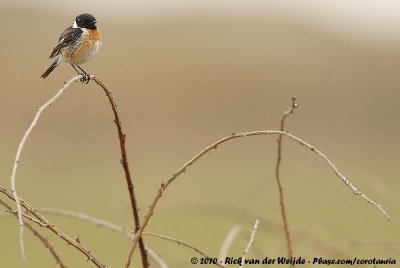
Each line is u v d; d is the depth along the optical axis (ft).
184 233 35.70
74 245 11.98
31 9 104.12
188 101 87.81
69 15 105.40
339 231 20.06
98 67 89.35
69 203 49.01
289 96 89.76
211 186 54.70
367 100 88.53
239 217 17.52
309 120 86.63
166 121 84.84
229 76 91.61
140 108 85.71
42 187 55.67
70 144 76.64
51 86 85.25
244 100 89.10
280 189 14.49
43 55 90.68
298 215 37.27
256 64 93.04
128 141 79.97
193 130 84.23
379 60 94.53
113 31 99.35
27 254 32.58
